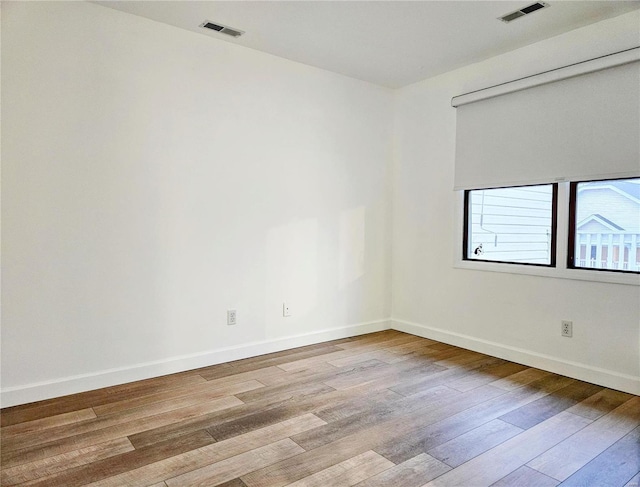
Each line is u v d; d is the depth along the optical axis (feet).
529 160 11.14
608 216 9.98
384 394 9.45
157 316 10.34
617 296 9.71
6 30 8.36
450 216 13.29
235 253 11.52
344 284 13.94
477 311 12.62
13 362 8.64
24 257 8.68
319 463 6.72
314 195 13.07
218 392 9.46
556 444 7.37
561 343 10.71
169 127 10.35
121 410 8.50
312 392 9.52
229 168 11.32
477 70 12.44
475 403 9.00
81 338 9.37
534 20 9.86
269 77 11.94
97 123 9.39
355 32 10.53
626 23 9.46
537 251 11.33
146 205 10.09
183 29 10.44
